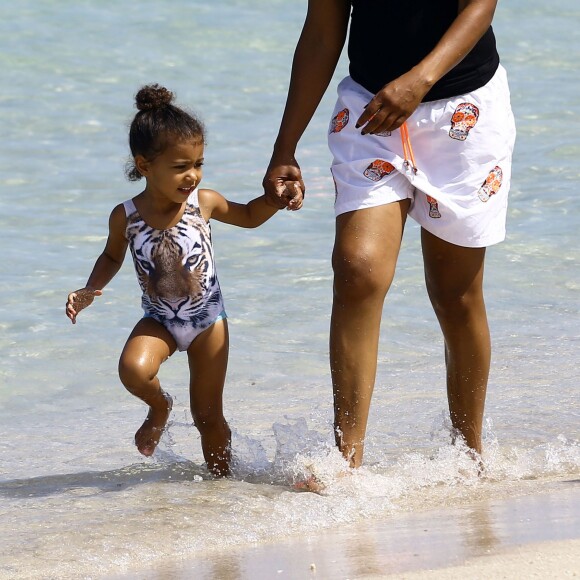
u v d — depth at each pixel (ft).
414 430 59.82
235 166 120.16
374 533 42.39
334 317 49.24
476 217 49.19
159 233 52.54
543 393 65.16
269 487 51.31
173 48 171.83
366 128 47.42
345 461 49.32
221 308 53.83
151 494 50.44
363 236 48.29
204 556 41.32
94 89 152.05
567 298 84.07
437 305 51.72
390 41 48.80
